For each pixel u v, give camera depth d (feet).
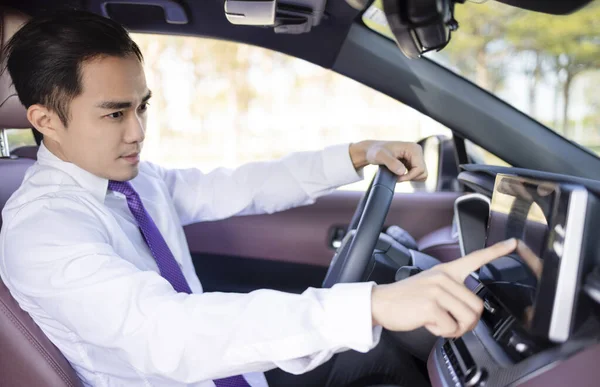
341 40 5.78
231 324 2.54
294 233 6.51
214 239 6.62
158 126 12.89
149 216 4.04
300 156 5.03
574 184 2.47
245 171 5.17
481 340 3.02
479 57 5.76
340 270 3.53
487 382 2.73
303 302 2.48
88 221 3.44
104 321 2.76
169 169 5.30
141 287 2.79
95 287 2.83
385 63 5.85
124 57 3.30
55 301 2.93
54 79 3.23
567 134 5.80
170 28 5.89
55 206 3.43
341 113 8.45
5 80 4.45
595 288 2.32
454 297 2.21
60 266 2.97
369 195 3.83
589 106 5.70
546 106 5.77
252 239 6.56
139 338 2.67
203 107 13.50
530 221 2.77
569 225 2.36
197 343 2.56
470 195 4.34
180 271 3.94
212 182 5.17
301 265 6.56
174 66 11.96
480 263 2.29
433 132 6.20
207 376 2.60
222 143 12.73
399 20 2.88
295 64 6.59
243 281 6.66
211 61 11.66
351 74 5.97
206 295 2.72
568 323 2.39
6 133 4.98
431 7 2.78
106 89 3.24
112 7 5.59
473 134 5.90
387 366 4.71
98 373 3.67
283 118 12.48
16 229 3.31
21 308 3.57
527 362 2.55
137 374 3.59
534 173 3.22
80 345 3.62
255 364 2.54
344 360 4.72
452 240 5.79
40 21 3.29
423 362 4.85
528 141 5.81
